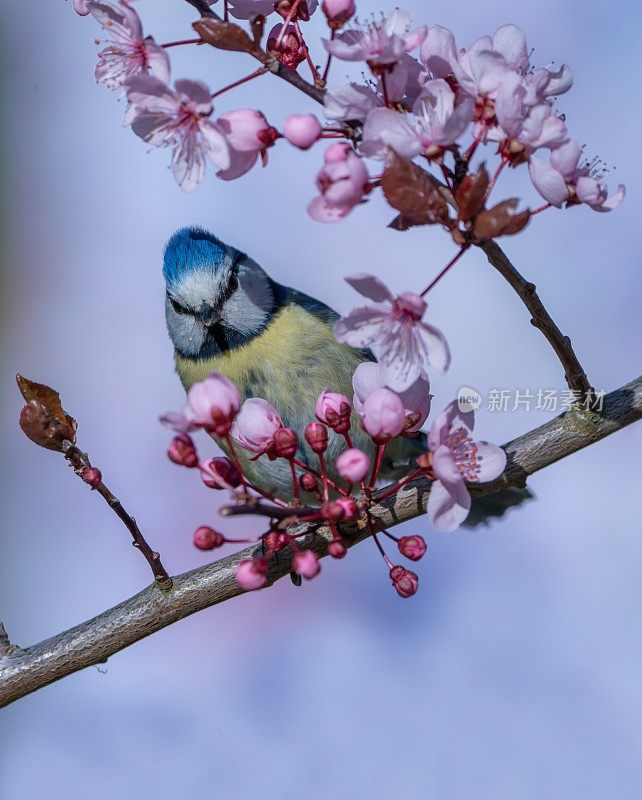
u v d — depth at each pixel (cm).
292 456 300
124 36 299
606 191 299
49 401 304
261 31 300
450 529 298
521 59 299
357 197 296
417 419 301
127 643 308
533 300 302
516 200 296
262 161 299
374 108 297
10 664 308
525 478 307
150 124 298
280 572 308
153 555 308
